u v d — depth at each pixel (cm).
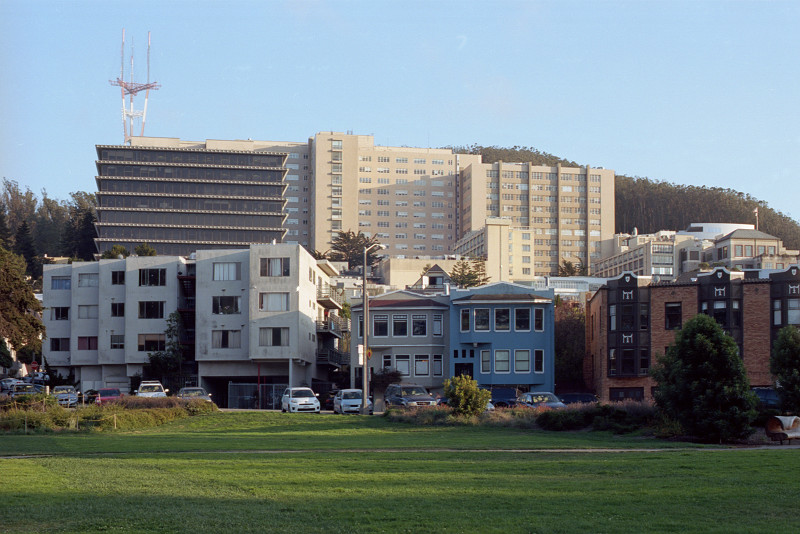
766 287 7194
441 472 2255
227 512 1638
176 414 5256
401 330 7981
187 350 9119
